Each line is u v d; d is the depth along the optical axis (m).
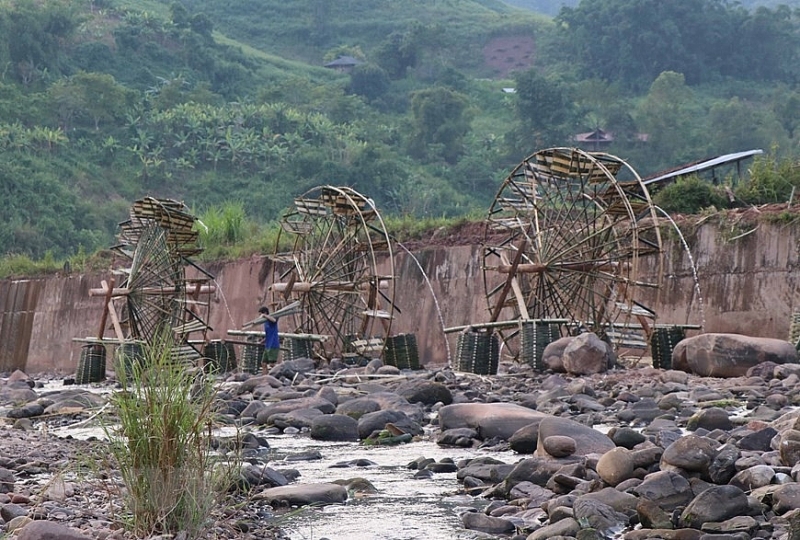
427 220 47.38
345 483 12.42
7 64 185.12
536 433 14.74
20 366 57.09
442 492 12.12
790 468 10.70
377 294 36.69
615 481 10.77
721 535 8.59
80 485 11.39
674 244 35.88
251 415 20.73
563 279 31.98
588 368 26.64
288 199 157.38
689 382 23.81
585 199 32.34
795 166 39.25
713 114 189.50
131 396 9.45
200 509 9.34
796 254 33.22
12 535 8.84
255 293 49.72
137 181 157.88
